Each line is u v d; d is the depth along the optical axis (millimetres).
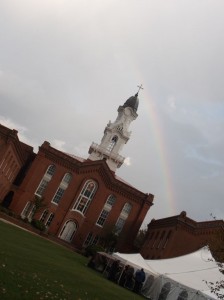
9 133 56438
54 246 45250
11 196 70062
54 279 17328
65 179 70750
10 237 30328
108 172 72125
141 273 32375
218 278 30766
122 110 91938
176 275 32219
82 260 42375
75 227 69375
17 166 68438
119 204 72000
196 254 35844
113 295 21375
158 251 61625
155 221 71375
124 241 70688
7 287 11852
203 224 59312
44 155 70438
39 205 65750
